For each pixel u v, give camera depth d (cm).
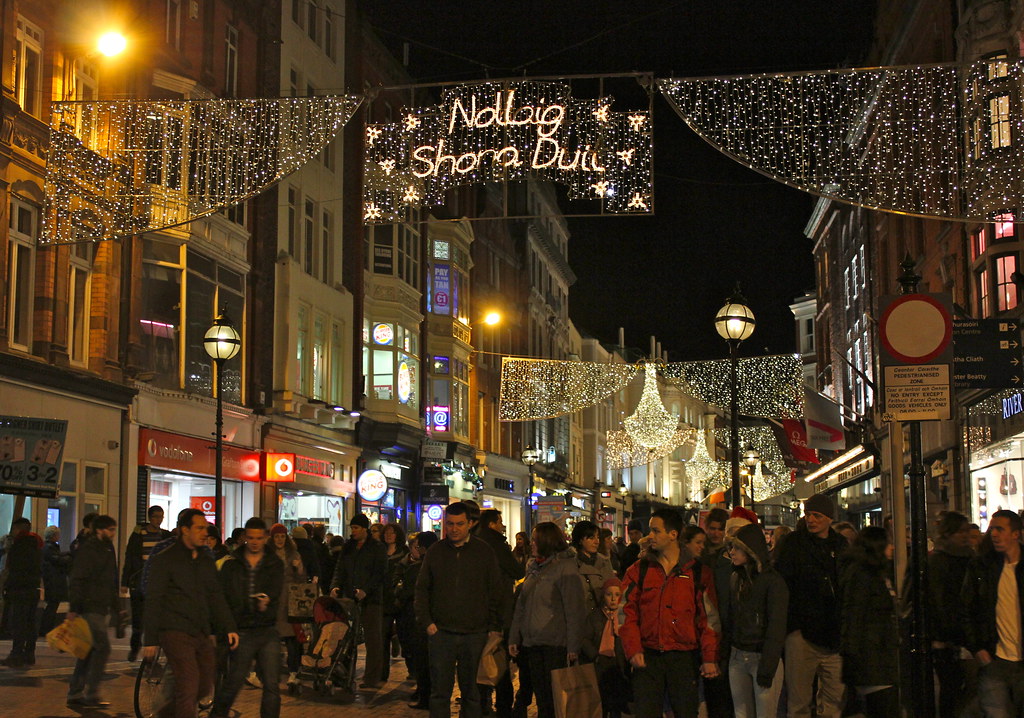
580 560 1080
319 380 3419
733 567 927
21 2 2117
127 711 1210
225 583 1038
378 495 3256
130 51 2411
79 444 2250
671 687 868
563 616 993
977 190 2586
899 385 1020
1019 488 2583
